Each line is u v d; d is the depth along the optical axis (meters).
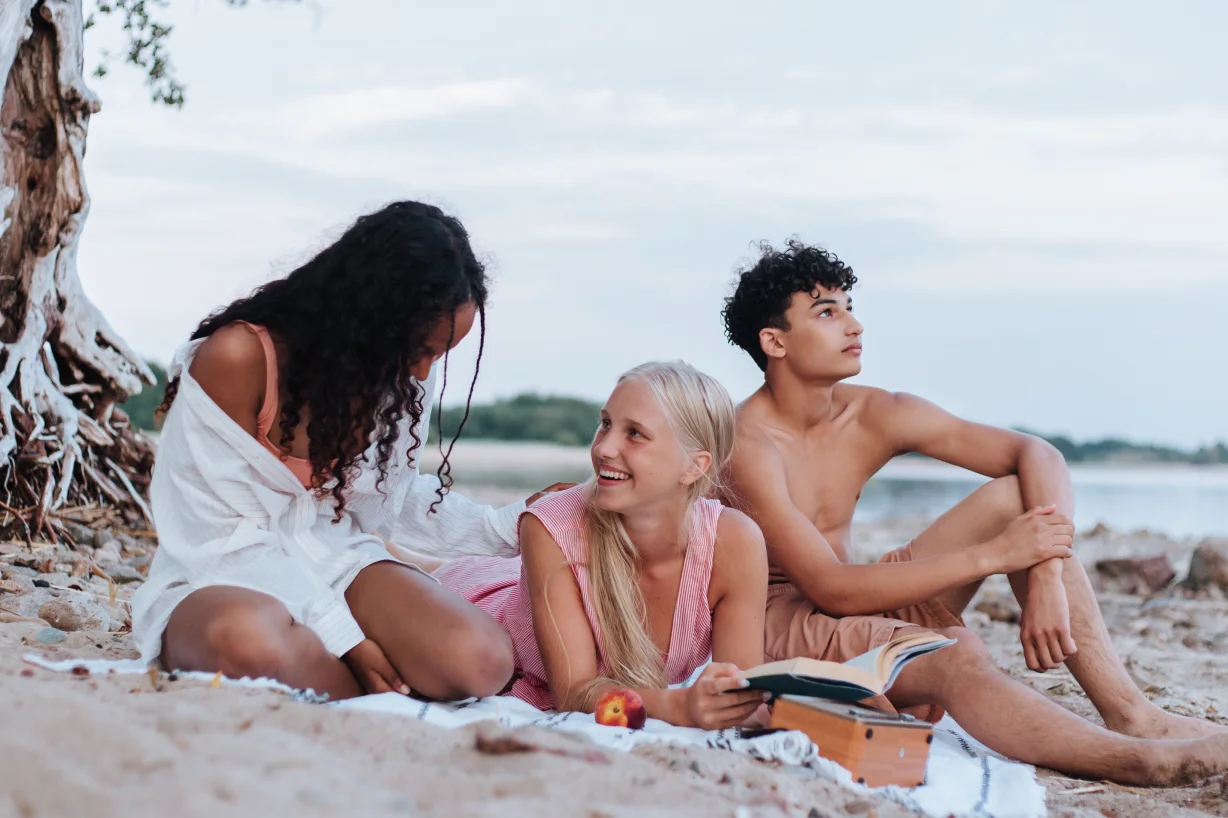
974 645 3.05
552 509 3.06
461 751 2.15
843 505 3.68
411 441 3.17
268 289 2.96
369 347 2.88
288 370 2.89
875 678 2.59
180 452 2.91
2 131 4.84
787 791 2.26
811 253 3.53
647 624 3.14
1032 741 2.87
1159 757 2.74
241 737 2.01
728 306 3.74
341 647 2.83
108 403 5.42
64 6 4.88
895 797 2.44
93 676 2.57
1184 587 7.54
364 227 2.92
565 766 2.10
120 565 4.68
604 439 2.95
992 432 3.57
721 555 3.08
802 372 3.51
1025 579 3.27
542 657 3.03
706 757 2.36
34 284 4.96
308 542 3.00
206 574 2.85
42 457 4.90
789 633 3.36
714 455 3.03
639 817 1.85
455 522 3.50
